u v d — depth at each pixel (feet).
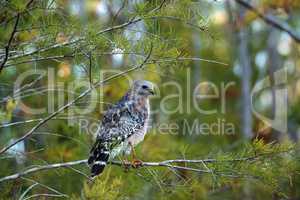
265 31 86.22
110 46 31.76
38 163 38.63
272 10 64.64
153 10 31.76
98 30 32.73
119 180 30.17
